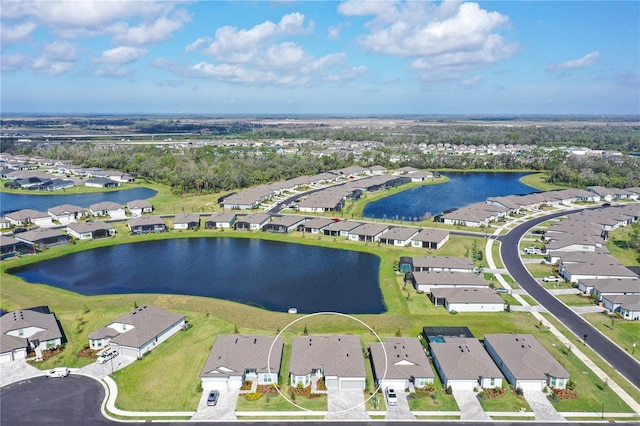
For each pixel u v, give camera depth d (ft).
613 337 270.67
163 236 497.05
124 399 212.23
